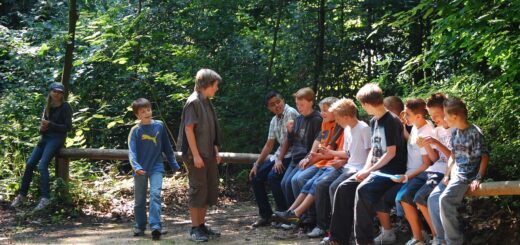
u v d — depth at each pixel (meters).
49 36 8.66
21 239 5.40
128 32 8.77
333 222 4.76
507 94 5.48
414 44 9.04
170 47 8.88
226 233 5.62
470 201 5.06
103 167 8.18
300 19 9.52
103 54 8.66
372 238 4.62
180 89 8.72
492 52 4.91
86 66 8.52
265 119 8.71
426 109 4.98
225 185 7.90
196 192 5.27
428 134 4.58
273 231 5.68
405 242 4.94
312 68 9.52
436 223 4.29
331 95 9.59
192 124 5.17
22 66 8.26
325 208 5.20
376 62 8.85
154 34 8.73
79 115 8.24
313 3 9.51
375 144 4.70
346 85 9.62
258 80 9.09
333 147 5.38
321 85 9.60
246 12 9.19
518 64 4.98
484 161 4.14
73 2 7.15
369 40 9.21
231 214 6.66
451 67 7.03
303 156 5.67
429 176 4.52
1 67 8.53
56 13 9.73
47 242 5.28
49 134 6.60
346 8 9.59
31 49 8.30
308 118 5.66
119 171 8.30
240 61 9.12
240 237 5.44
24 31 8.61
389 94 8.85
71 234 5.61
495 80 5.37
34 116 7.48
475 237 4.75
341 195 4.72
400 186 4.75
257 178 5.95
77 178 7.10
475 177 4.14
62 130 6.58
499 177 5.33
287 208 5.84
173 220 6.31
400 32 9.10
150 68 8.80
